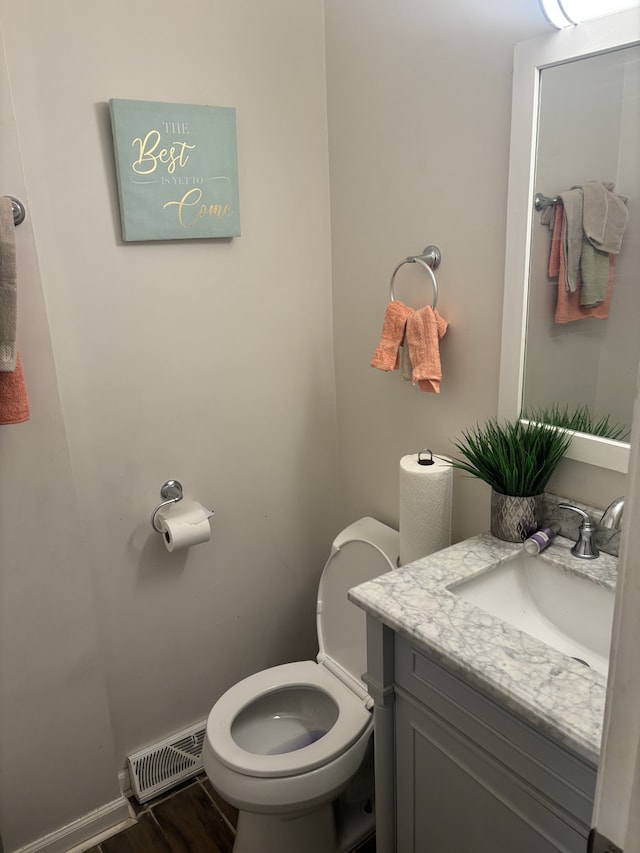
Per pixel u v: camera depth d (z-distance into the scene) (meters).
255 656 2.12
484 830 1.17
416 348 1.57
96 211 1.56
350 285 1.89
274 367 1.93
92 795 1.81
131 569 1.81
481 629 1.14
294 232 1.87
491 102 1.38
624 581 0.58
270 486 2.01
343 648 1.82
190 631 1.96
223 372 1.83
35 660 1.63
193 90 1.62
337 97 1.79
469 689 1.12
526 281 1.37
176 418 1.79
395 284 1.73
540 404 1.41
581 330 1.30
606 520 1.19
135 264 1.64
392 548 1.70
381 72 1.63
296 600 2.16
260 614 2.09
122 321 1.65
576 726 0.91
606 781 0.63
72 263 1.56
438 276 1.59
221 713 1.67
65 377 1.60
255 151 1.75
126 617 1.84
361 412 1.96
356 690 1.72
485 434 1.54
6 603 1.56
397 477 1.88
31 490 1.53
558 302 1.33
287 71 1.76
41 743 1.69
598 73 1.17
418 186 1.60
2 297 1.28
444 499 1.54
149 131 1.55
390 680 1.30
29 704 1.65
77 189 1.53
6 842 1.71
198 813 1.88
